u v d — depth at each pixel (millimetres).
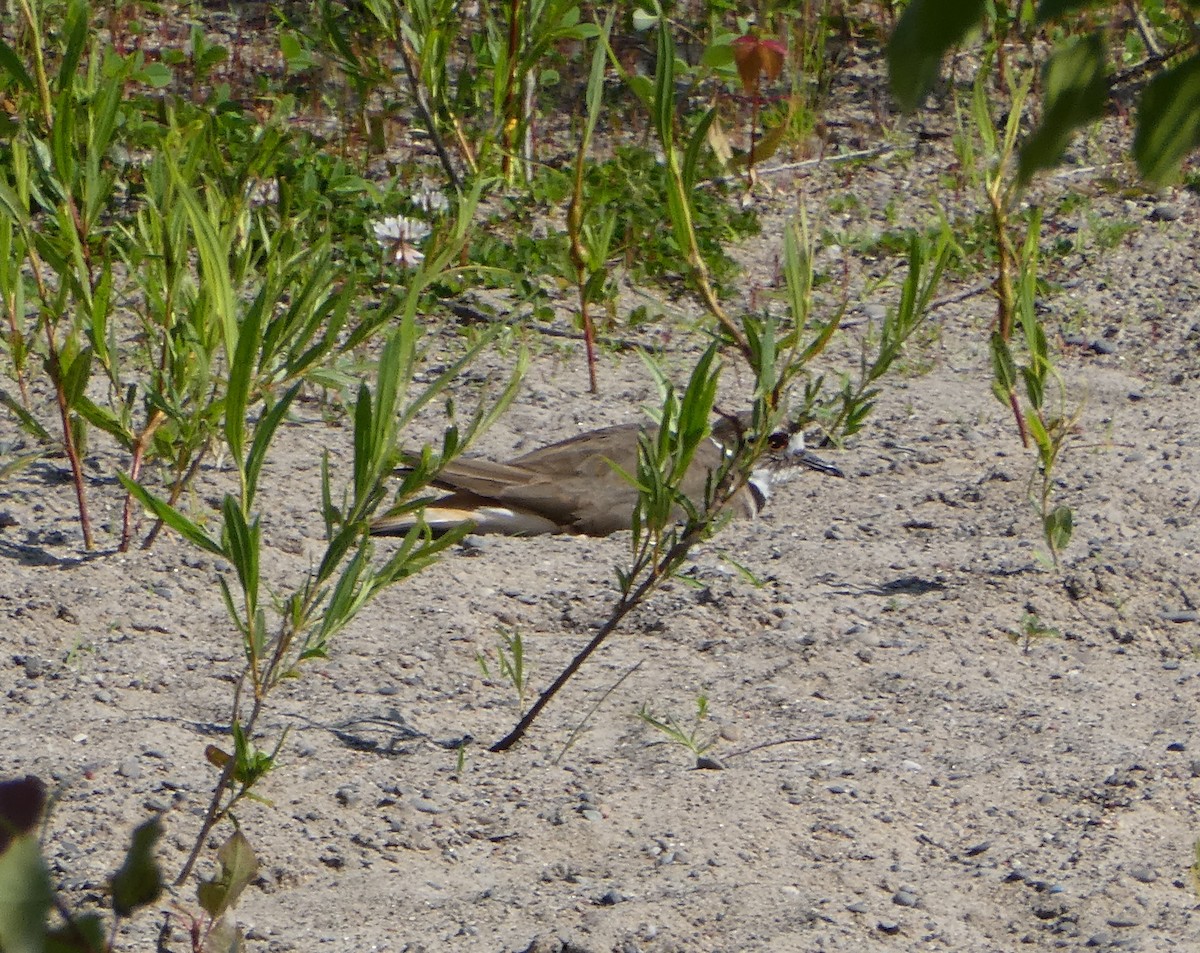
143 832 3691
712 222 18422
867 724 9141
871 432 14383
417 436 13781
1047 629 10336
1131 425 14414
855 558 11625
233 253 11992
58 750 8289
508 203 18359
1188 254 18125
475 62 21328
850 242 18406
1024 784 8406
